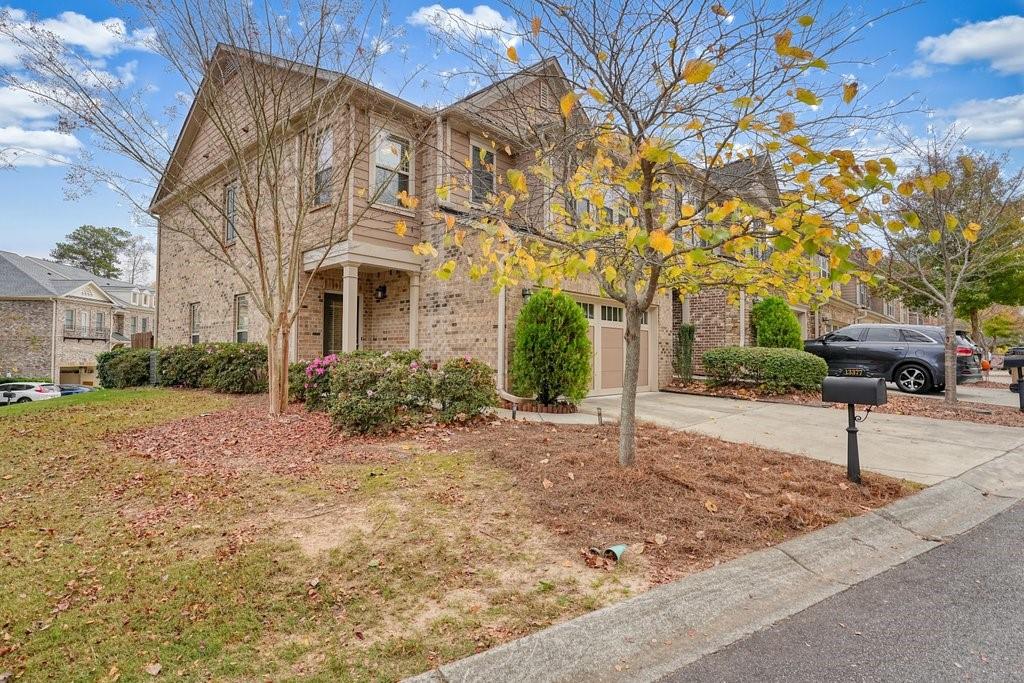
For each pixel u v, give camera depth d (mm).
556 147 4824
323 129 8727
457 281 9781
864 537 3807
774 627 2725
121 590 2910
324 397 7863
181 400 9430
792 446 6371
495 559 3244
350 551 3293
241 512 3936
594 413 8398
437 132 9547
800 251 3533
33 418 7820
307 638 2506
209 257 13078
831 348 12852
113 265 46250
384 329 11406
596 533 3604
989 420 8250
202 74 7566
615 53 3908
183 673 2275
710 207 4070
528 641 2441
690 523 3775
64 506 4180
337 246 9656
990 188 10195
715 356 11734
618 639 2543
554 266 4270
